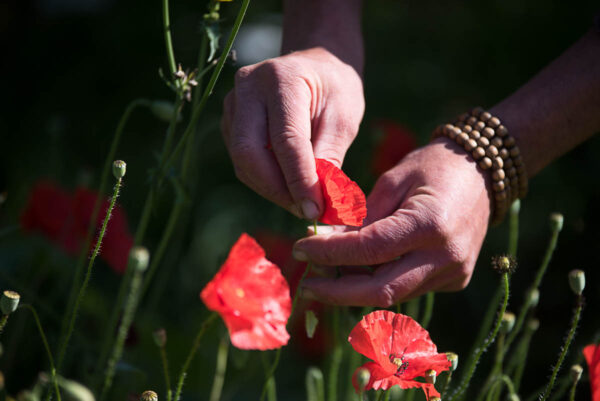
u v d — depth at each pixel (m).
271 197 1.00
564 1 2.37
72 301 1.01
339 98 1.03
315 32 1.08
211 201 1.64
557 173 1.69
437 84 2.31
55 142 1.23
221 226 1.50
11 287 1.09
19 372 1.06
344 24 1.09
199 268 1.36
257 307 0.91
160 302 1.32
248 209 1.60
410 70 2.34
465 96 2.27
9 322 1.07
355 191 0.95
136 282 0.99
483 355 1.23
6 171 1.27
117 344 0.99
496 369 1.01
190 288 1.32
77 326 1.08
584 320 1.24
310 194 0.97
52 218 1.12
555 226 1.00
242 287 0.93
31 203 1.12
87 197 1.12
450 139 1.04
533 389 1.25
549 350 1.26
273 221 1.38
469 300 1.44
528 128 1.05
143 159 1.74
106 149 1.76
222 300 0.91
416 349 0.94
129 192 1.58
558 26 2.34
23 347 1.07
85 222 1.12
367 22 2.53
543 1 2.41
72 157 1.63
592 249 1.26
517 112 1.05
